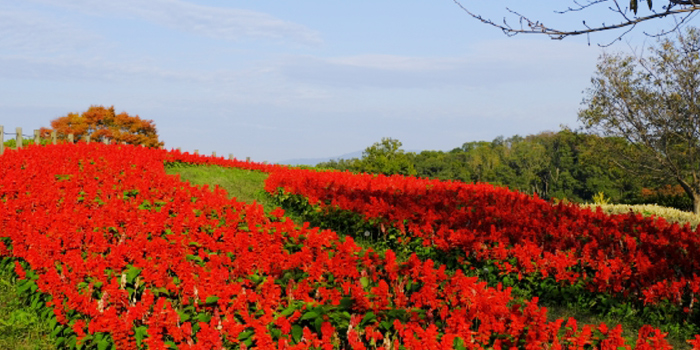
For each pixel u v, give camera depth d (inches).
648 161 1040.2
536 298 235.0
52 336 263.4
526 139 3592.5
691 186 1003.9
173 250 301.6
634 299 342.0
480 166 3449.8
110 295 255.9
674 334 311.9
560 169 3065.9
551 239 443.8
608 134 1051.9
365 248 454.6
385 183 745.0
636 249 413.4
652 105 985.5
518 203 564.4
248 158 1157.1
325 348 201.3
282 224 373.1
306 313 229.6
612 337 222.2
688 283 341.7
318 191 581.3
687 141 965.2
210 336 208.4
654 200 1209.4
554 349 211.0
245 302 243.0
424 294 247.4
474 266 402.9
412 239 459.5
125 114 1563.7
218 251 335.9
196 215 410.3
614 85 1016.9
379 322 232.4
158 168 682.8
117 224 360.8
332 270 288.4
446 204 552.4
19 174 515.2
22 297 306.8
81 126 1476.4
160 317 227.9
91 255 305.3
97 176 573.6
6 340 264.4
